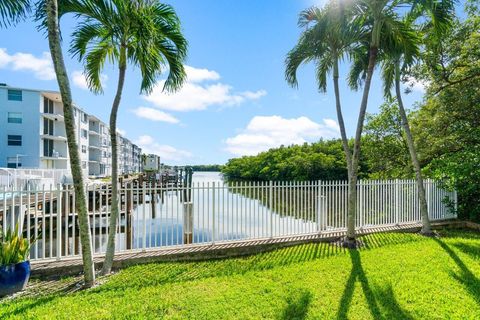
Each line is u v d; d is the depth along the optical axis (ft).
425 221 26.48
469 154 30.22
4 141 84.69
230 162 270.67
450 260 18.10
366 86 22.53
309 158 120.06
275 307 12.19
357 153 22.84
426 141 39.29
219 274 16.42
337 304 12.41
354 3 20.51
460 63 33.17
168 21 17.26
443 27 22.53
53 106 101.96
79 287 14.52
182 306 12.34
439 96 36.14
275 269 17.06
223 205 23.15
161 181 90.38
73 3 14.87
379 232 26.61
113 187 16.63
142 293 13.69
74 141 13.97
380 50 24.16
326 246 22.38
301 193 25.41
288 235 24.34
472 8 31.83
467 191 30.68
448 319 11.10
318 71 26.76
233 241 22.22
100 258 18.10
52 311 11.80
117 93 16.65
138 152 316.60
